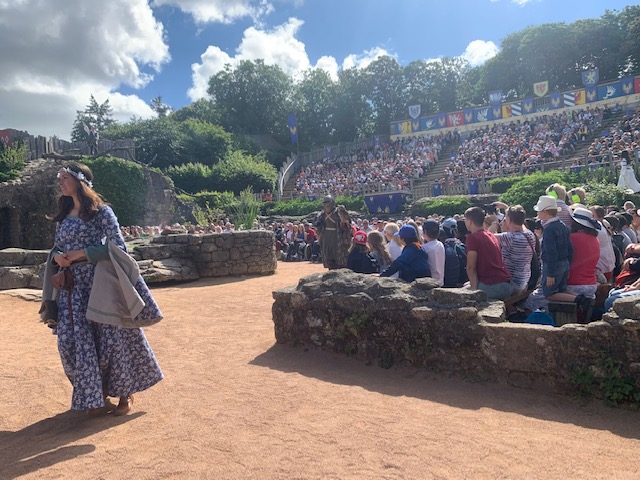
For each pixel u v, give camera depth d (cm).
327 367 516
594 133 3100
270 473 291
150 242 1338
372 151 4416
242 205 2944
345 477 284
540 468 293
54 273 390
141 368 400
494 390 430
